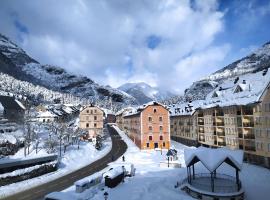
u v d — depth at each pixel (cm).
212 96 7744
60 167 5616
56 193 3108
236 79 7106
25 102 13825
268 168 5081
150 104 8506
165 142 8450
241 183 3894
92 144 8756
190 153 3997
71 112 18900
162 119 8512
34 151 6162
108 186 3891
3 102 9425
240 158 3591
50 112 14300
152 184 4053
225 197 3284
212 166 3450
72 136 8175
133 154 7388
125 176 4603
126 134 13175
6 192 3816
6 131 6800
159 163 5659
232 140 6238
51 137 7281
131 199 3309
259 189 3772
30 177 4672
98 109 11394
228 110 6412
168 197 3428
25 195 3681
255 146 5419
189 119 8981
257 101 5225
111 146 9244
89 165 5975
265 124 5109
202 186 3653
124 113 15650
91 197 3397
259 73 6206
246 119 5766
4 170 4444
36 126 8656
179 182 4166
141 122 8388
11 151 5869
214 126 7031
